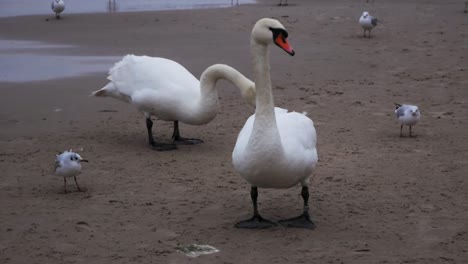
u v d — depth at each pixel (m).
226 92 16.27
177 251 7.64
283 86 16.64
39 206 9.05
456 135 12.41
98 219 8.60
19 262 7.36
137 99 11.66
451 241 7.88
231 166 10.82
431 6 31.30
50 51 20.80
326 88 16.42
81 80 16.97
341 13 29.05
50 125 13.24
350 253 7.54
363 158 11.08
